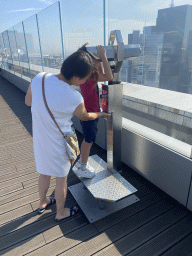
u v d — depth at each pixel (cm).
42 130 139
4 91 838
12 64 959
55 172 154
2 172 273
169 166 200
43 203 197
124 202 206
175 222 185
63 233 176
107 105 179
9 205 211
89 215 190
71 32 356
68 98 129
